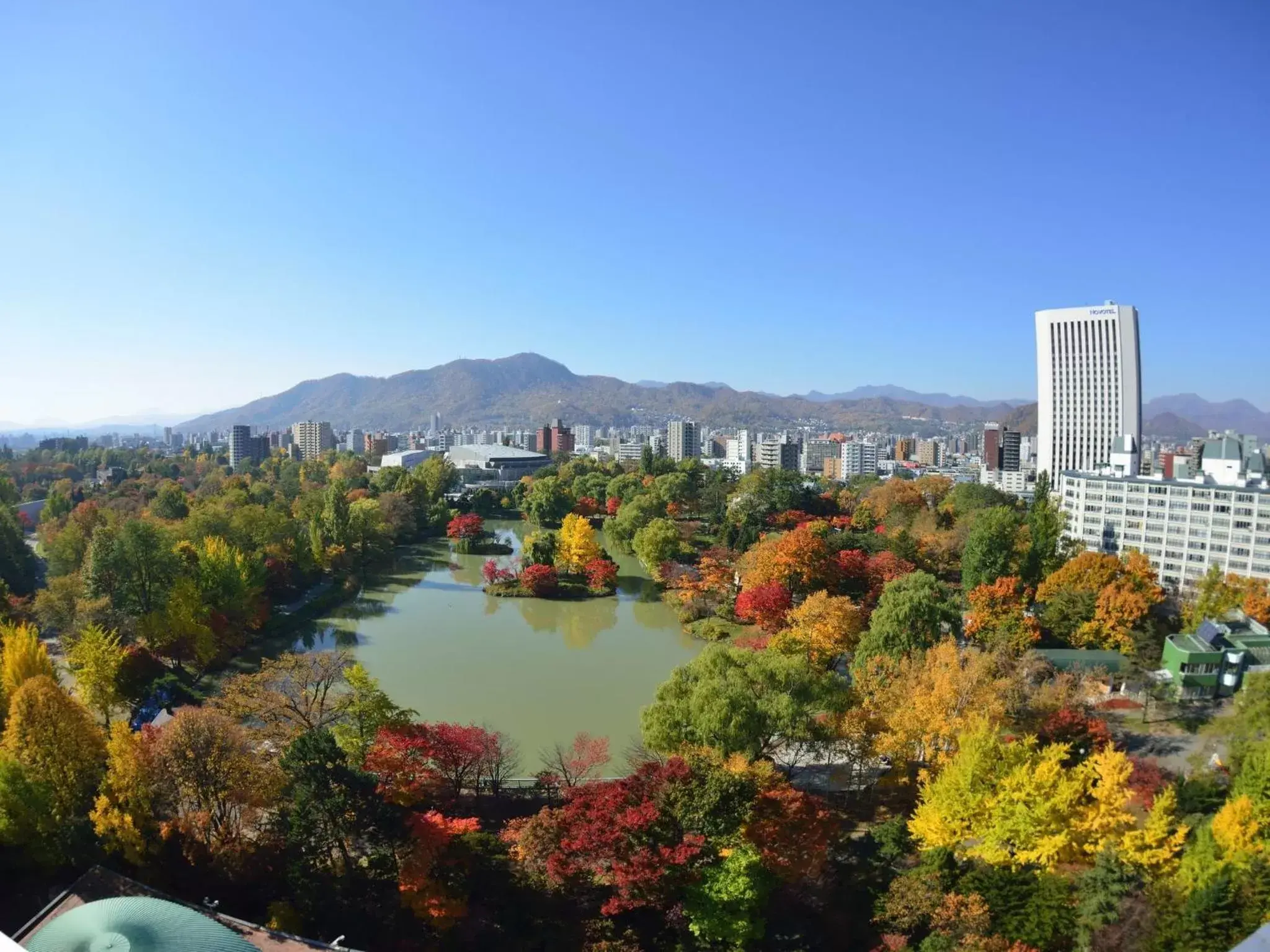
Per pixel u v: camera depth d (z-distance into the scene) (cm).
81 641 9206
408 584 18175
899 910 5303
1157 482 15762
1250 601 11600
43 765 6119
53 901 5581
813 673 8556
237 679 8006
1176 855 5584
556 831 5800
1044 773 5775
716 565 15675
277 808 6231
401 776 6725
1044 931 5016
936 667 8050
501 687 11175
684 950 5159
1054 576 12112
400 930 5378
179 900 5453
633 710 10325
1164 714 9325
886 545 16638
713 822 5628
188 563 12681
